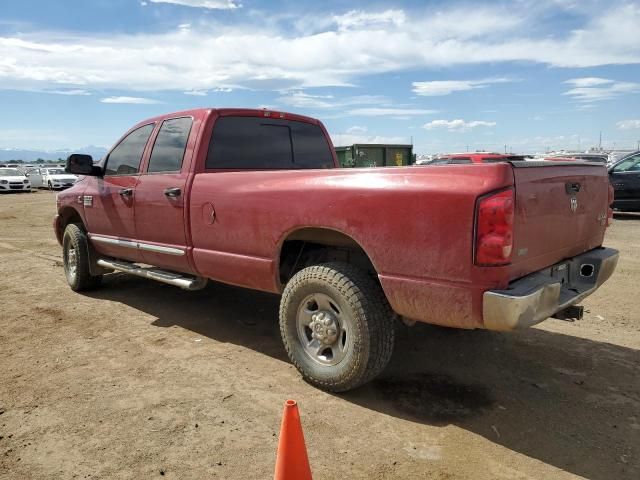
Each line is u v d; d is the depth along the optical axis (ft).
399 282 10.75
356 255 13.14
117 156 18.88
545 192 10.88
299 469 7.86
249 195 13.44
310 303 12.59
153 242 16.83
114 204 18.29
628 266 27.30
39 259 28.81
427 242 10.31
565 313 12.34
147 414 11.26
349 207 11.40
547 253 11.32
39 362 14.07
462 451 9.98
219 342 15.61
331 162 19.49
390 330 11.59
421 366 13.96
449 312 10.23
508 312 9.50
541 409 11.68
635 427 10.96
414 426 10.87
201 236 14.93
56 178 114.73
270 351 14.93
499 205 9.54
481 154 51.78
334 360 12.05
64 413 11.32
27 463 9.54
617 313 19.12
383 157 71.41
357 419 11.10
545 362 14.34
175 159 16.14
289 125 18.13
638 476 9.30
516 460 9.72
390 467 9.45
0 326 17.03
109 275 24.62
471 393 12.41
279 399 11.97
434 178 10.36
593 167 13.35
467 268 9.86
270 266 13.21
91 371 13.48
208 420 11.02
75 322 17.42
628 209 49.37
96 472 9.28
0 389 12.47
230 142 16.21
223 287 22.15
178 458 9.68
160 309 18.94
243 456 9.74
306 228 12.71
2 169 111.34
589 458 9.84
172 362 14.07
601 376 13.46
